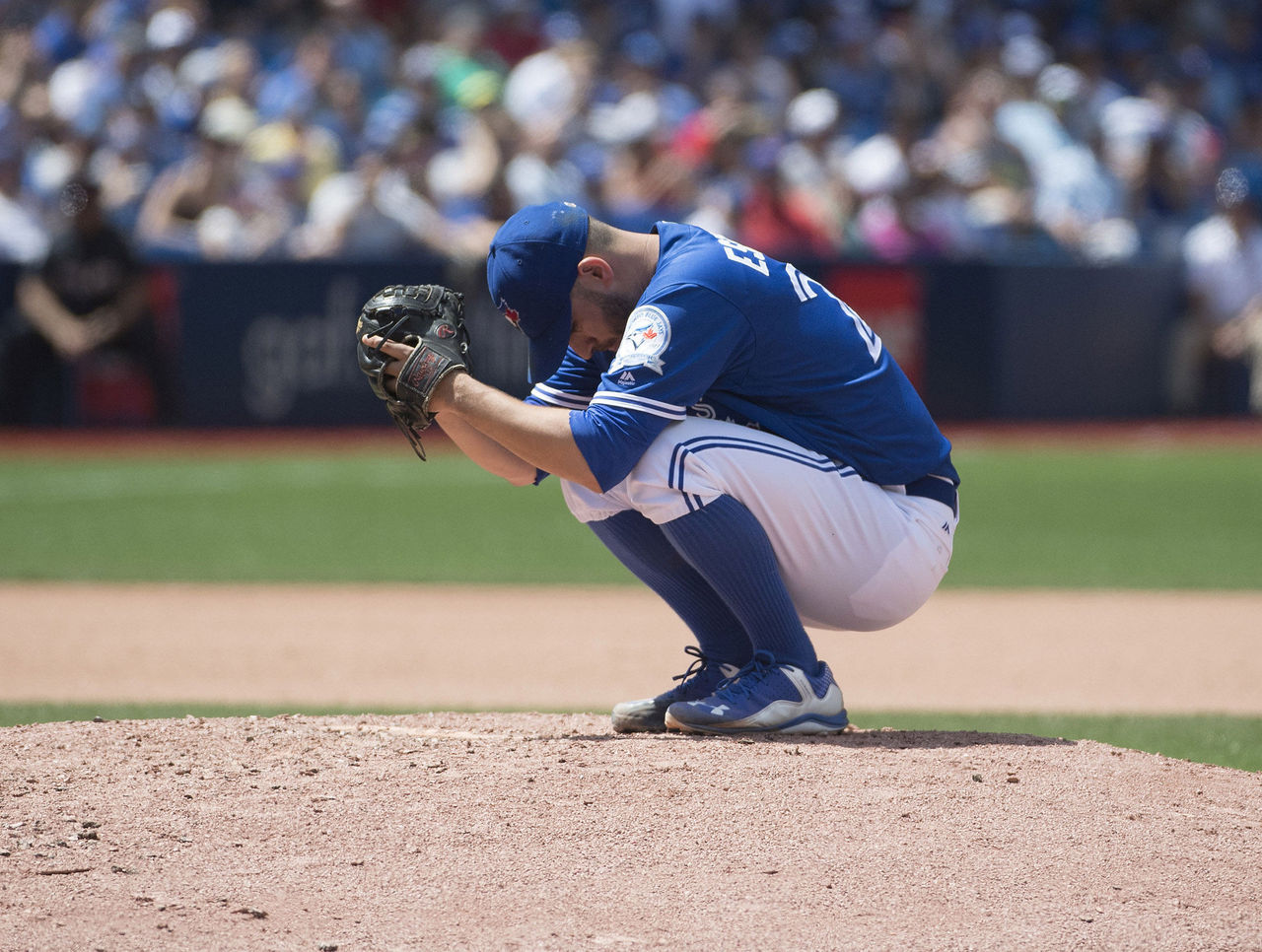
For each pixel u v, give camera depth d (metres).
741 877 9.70
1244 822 10.88
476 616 25.11
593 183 51.25
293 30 61.09
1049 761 12.05
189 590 27.47
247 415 47.84
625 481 12.21
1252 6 74.56
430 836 10.32
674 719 12.74
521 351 47.56
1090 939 8.90
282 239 49.00
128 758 12.17
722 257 12.13
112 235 46.25
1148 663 21.25
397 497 39.72
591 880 9.64
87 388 47.19
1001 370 51.75
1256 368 54.22
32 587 27.66
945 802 10.92
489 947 8.70
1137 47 69.56
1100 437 51.75
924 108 64.31
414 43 62.12
